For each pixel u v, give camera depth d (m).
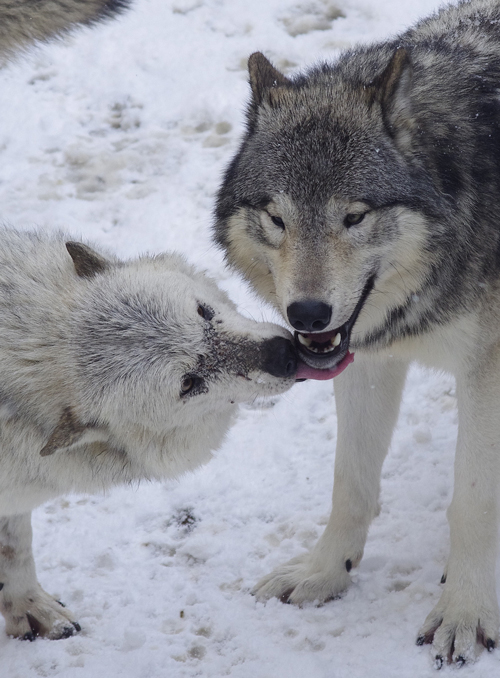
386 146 5.24
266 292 6.07
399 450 7.88
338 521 6.38
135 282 5.57
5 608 6.32
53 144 12.97
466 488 5.66
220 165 12.04
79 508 7.75
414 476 7.54
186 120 13.10
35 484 5.43
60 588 6.88
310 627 6.12
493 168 5.68
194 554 7.14
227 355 5.31
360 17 14.59
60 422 5.14
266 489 7.75
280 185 5.23
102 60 14.66
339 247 5.13
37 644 6.28
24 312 5.43
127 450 5.49
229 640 6.21
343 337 5.32
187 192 11.71
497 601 5.74
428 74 5.82
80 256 5.68
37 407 5.29
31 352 5.30
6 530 6.03
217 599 6.61
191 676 5.92
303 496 7.61
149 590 6.80
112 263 5.97
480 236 5.55
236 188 5.69
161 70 14.24
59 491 5.61
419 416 8.27
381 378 6.24
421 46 6.25
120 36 15.18
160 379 5.25
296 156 5.23
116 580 6.93
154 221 11.27
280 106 5.60
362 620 6.11
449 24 6.77
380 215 5.16
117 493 7.88
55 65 14.70
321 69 6.16
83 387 5.23
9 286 5.52
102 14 7.25
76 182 12.17
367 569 6.60
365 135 5.22
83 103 13.79
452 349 5.67
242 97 13.20
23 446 5.27
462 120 5.64
